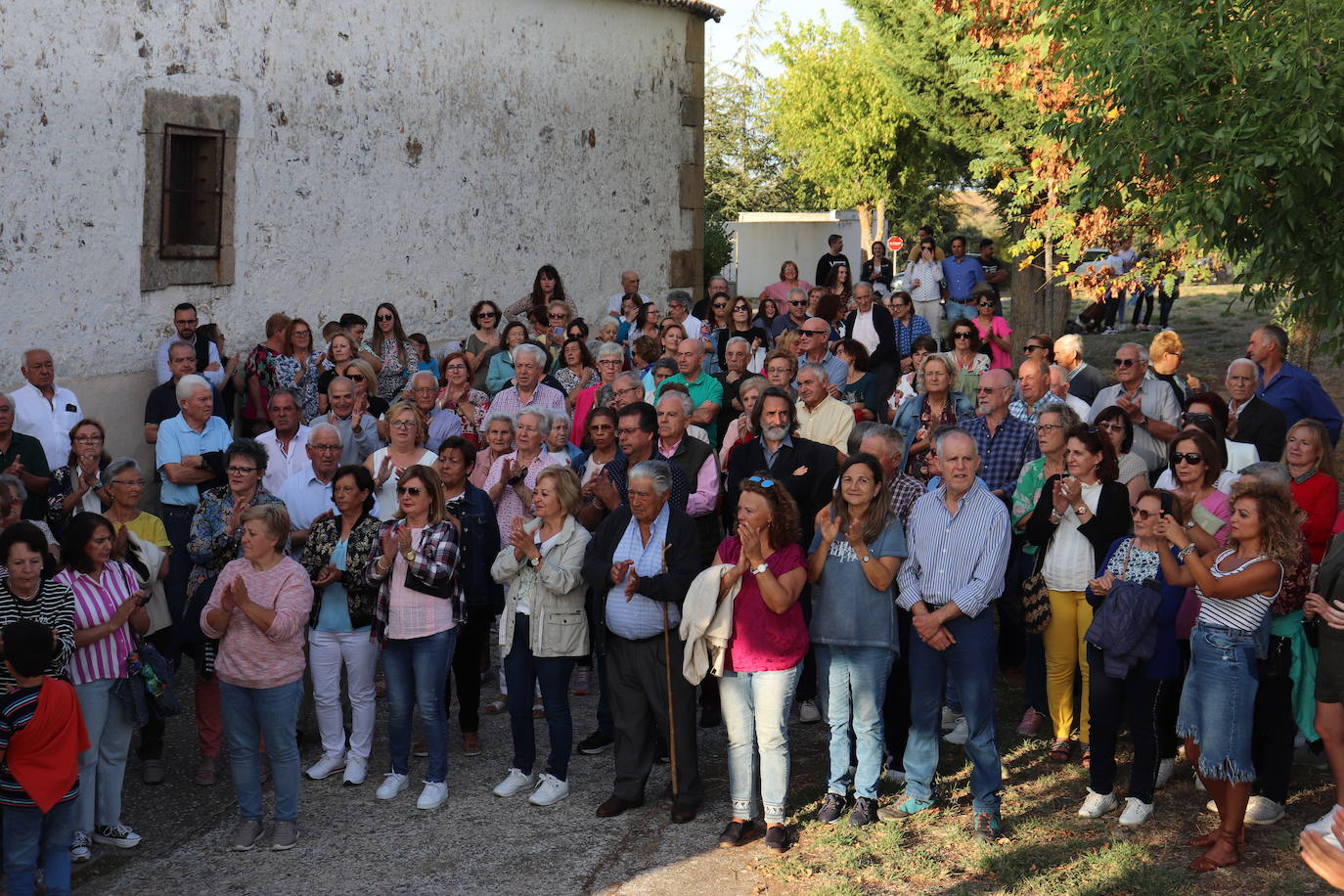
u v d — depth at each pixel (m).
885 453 6.33
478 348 11.58
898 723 6.50
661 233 15.58
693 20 15.65
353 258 11.61
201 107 10.05
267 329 10.22
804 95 35.19
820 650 6.02
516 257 13.47
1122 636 5.69
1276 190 7.62
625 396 8.06
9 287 8.81
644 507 6.00
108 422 9.58
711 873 5.54
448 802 6.37
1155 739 5.82
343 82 11.31
